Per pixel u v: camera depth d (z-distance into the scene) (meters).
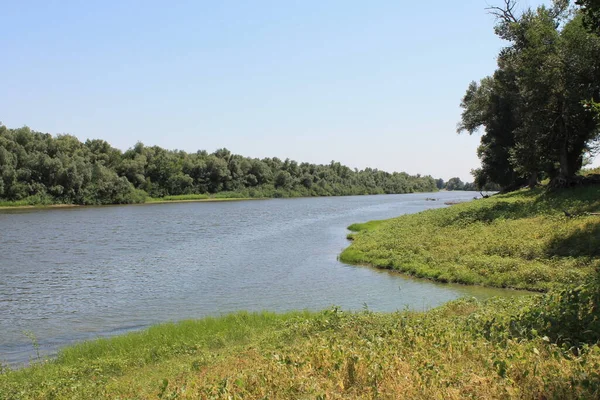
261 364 9.70
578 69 34.22
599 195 33.44
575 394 6.38
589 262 21.38
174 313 20.11
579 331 8.94
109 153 122.69
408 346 9.57
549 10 39.78
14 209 89.06
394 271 27.47
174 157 141.12
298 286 24.50
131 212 85.50
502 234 29.34
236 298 22.42
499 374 7.09
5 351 15.77
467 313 14.28
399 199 141.88
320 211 87.69
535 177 52.06
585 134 38.53
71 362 13.36
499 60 49.03
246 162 157.12
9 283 26.67
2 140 95.94
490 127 56.53
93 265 32.31
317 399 6.87
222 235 49.84
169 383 9.91
